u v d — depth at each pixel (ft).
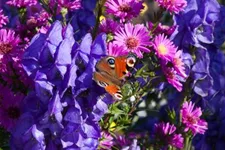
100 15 3.33
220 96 3.87
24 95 3.31
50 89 2.96
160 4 3.35
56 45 3.01
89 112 3.03
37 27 3.49
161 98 3.96
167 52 3.28
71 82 2.95
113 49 3.21
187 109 3.53
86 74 2.96
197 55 3.60
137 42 3.26
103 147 3.31
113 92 2.91
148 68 3.38
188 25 3.54
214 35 3.72
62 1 3.44
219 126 3.88
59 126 3.01
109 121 3.33
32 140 3.08
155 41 3.29
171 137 3.50
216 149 3.90
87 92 3.00
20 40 3.34
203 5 3.56
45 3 3.45
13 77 3.32
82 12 3.67
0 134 3.39
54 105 2.95
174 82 3.33
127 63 2.94
